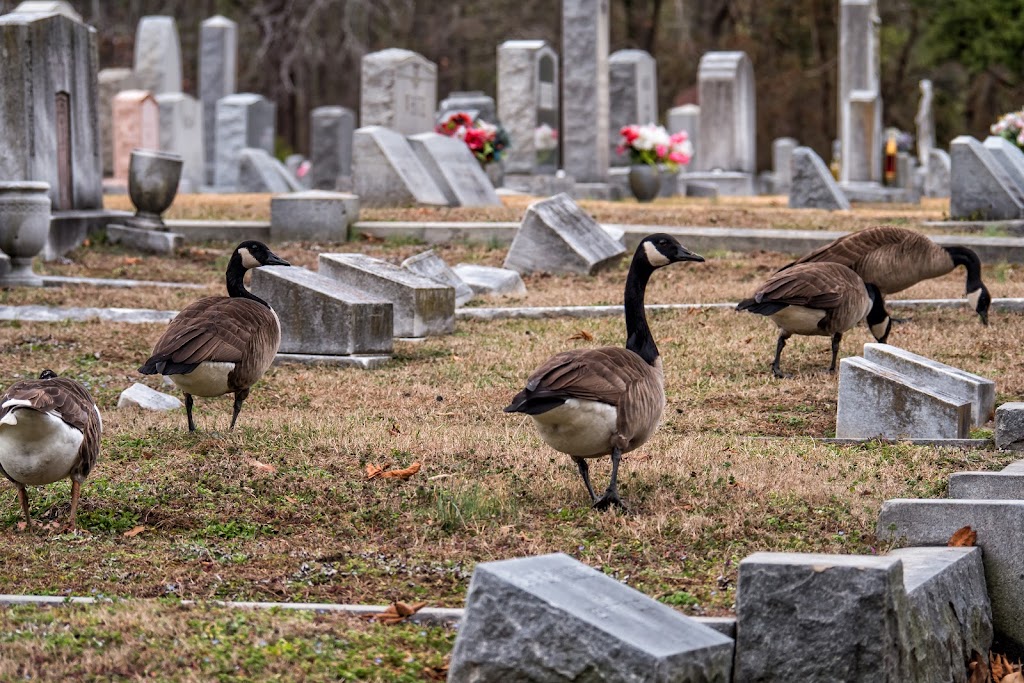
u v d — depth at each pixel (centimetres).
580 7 4159
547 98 4509
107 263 2523
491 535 1013
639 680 642
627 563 945
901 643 743
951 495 1076
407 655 759
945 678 815
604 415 1007
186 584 905
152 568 939
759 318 2039
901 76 7906
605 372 1007
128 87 5197
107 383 1627
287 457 1222
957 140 2914
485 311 2103
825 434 1392
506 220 2895
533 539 995
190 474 1154
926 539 959
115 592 888
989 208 2895
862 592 723
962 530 934
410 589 902
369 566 948
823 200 3550
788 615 736
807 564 735
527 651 669
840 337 1656
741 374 1689
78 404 995
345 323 1738
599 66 4197
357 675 729
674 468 1185
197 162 5266
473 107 4888
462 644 687
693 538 994
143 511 1070
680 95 8062
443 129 3903
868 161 4716
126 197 3788
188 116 5144
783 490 1111
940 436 1320
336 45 8038
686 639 681
